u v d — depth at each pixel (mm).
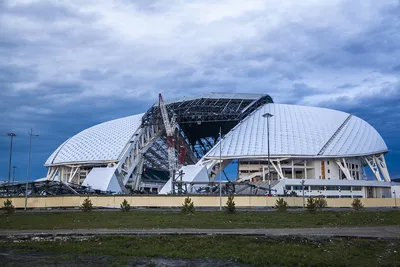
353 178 123875
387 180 130000
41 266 27156
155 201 78312
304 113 135125
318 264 28250
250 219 51750
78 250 32031
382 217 55594
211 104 135500
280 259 29125
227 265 28094
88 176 108438
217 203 78188
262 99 142375
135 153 131500
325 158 119438
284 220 50969
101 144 132000
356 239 35406
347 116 138500
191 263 28547
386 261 28891
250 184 100500
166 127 131375
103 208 76438
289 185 110250
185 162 142625
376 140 131125
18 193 94125
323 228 43156
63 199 78500
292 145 119125
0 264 27516
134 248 32844
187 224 46312
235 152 118625
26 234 38031
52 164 133750
